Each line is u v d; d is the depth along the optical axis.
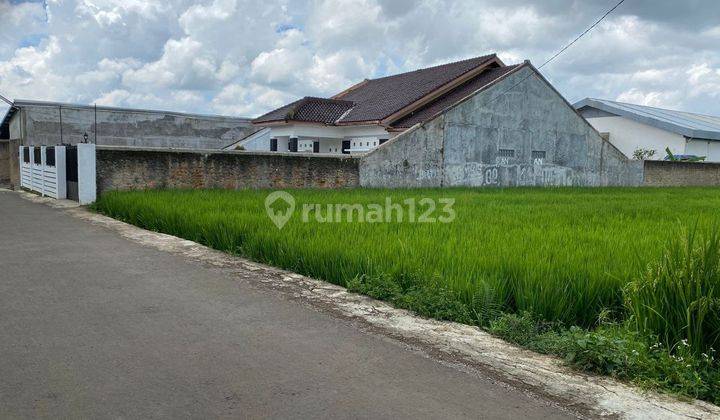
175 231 11.12
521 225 10.36
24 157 24.72
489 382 4.25
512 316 5.43
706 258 4.76
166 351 4.59
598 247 7.79
